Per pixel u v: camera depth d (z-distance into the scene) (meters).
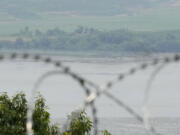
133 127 174.38
